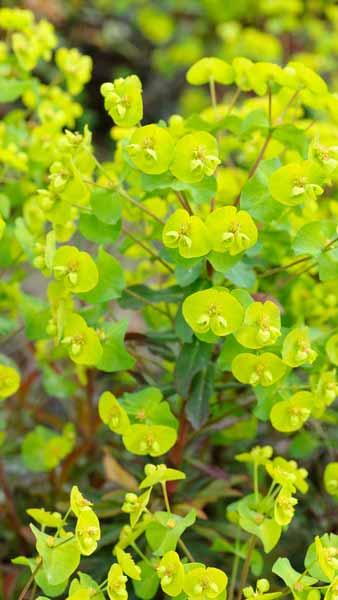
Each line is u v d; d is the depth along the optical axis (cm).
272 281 55
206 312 46
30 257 53
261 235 53
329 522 61
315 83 50
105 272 48
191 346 50
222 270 47
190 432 55
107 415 48
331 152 46
